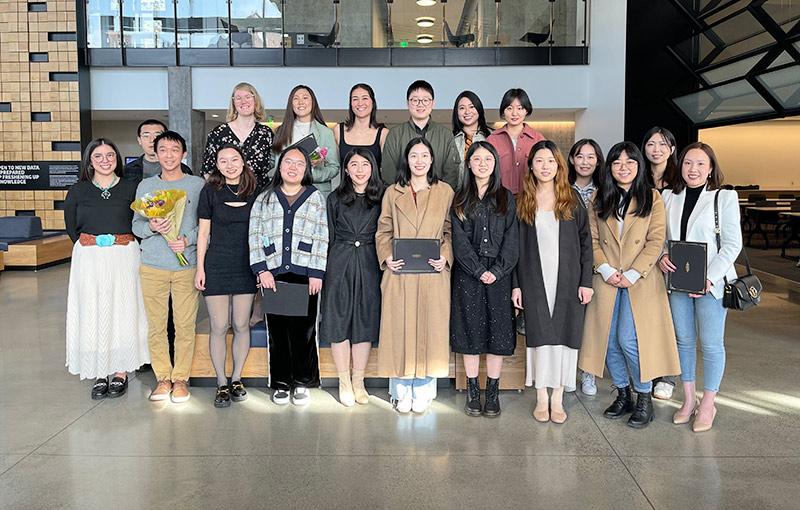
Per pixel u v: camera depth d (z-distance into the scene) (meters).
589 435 3.72
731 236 3.67
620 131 11.41
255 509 2.87
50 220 13.25
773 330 6.39
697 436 3.69
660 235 3.79
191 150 13.12
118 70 13.19
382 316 3.99
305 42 13.01
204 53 12.97
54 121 13.06
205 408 4.19
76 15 12.86
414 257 3.90
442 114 13.88
